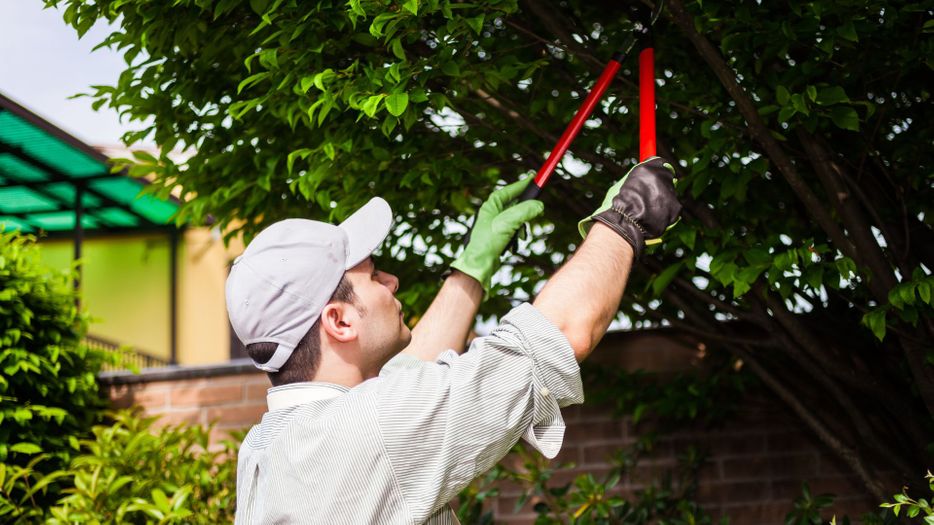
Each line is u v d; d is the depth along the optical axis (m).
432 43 2.63
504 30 2.80
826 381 2.97
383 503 1.31
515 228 1.83
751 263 2.40
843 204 2.46
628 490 4.01
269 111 2.67
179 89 2.92
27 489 3.64
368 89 2.31
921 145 2.56
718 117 2.49
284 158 2.92
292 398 1.46
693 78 2.67
